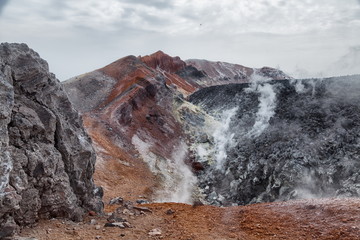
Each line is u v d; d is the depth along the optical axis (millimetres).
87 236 9633
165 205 15852
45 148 10648
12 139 9648
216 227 11625
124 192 29562
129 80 68875
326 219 11094
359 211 11164
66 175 11523
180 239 10031
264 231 10805
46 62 12633
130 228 10984
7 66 10281
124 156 40844
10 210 8344
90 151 13109
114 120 49125
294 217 11922
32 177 9820
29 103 11008
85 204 12609
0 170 8312
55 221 10398
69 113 13297
